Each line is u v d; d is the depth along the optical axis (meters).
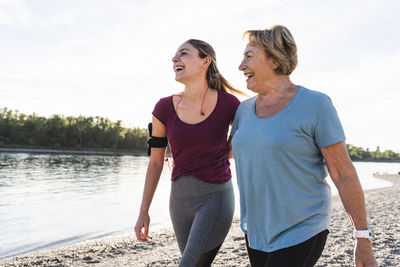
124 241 8.22
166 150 2.46
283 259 1.61
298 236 1.62
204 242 2.04
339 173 1.62
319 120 1.61
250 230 1.79
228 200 2.19
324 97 1.65
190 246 2.02
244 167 1.78
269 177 1.68
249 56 1.82
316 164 1.70
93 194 21.20
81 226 11.78
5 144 101.38
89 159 74.38
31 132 107.31
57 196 20.11
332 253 5.10
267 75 1.78
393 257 4.77
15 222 12.50
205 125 2.18
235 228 8.81
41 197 19.62
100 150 113.81
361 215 1.57
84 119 120.19
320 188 1.69
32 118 112.81
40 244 9.27
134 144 123.81
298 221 1.65
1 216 13.68
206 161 2.17
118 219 13.12
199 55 2.26
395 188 28.44
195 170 2.17
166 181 31.44
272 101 1.79
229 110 2.26
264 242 1.73
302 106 1.65
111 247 7.41
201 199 2.16
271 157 1.66
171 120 2.29
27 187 24.20
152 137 2.42
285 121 1.66
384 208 11.85
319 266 4.45
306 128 1.63
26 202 17.72
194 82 2.27
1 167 42.53
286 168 1.66
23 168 42.38
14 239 9.91
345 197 1.59
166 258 5.73
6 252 8.39
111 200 18.70
